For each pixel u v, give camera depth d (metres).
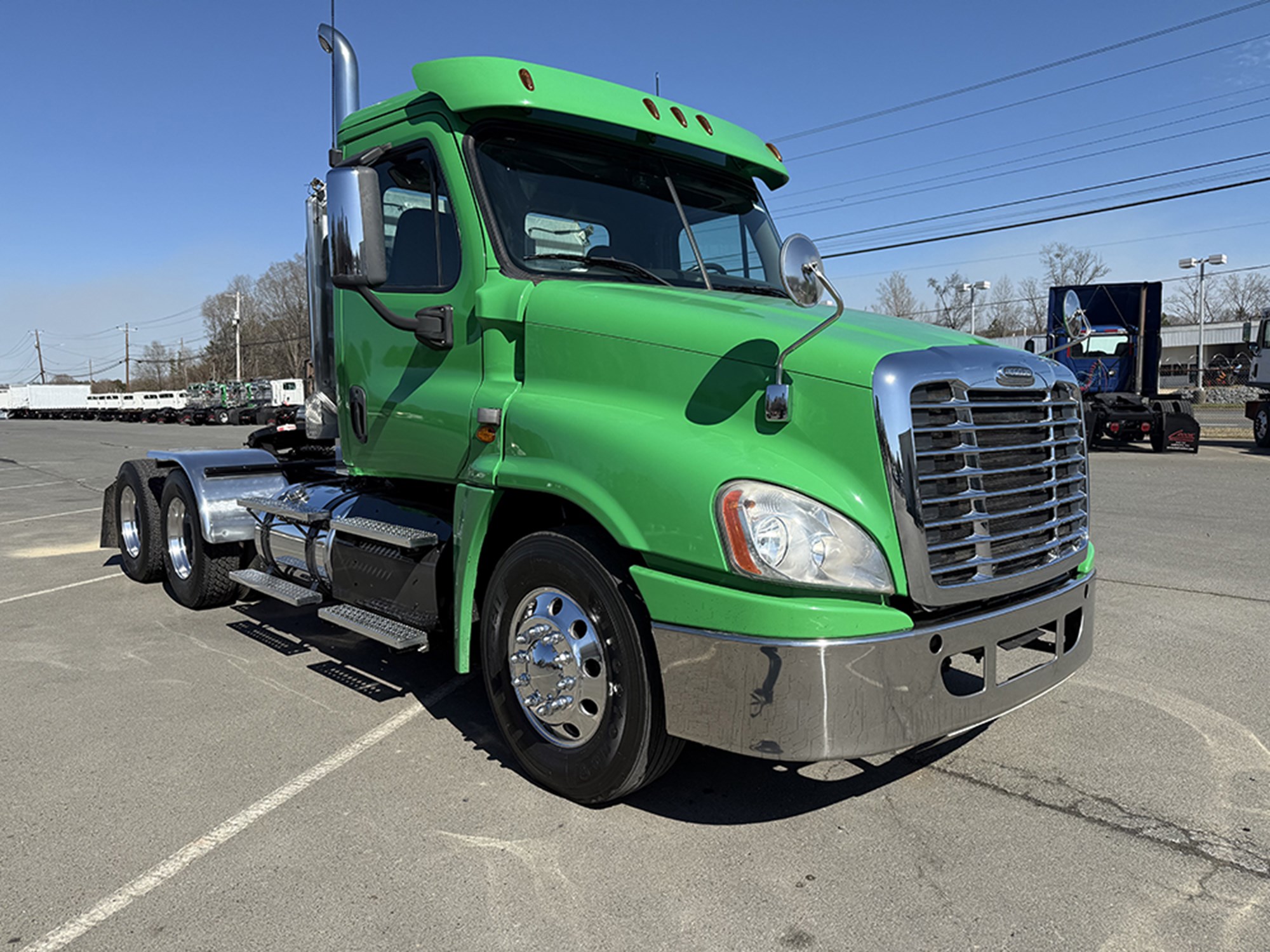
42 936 2.61
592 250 4.04
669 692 2.96
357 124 4.42
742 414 3.09
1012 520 3.20
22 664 5.19
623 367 3.37
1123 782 3.52
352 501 4.89
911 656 2.84
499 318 3.71
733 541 2.78
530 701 3.48
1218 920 2.62
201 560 6.15
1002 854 3.00
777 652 2.74
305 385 5.84
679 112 4.38
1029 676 3.26
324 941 2.57
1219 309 74.69
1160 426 18.14
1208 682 4.62
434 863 2.97
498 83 3.79
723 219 4.50
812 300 2.88
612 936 2.58
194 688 4.74
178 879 2.90
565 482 3.24
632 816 3.29
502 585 3.57
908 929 2.59
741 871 2.91
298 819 3.29
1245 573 7.04
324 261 5.43
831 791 3.48
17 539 9.87
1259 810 3.29
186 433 37.53
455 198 3.87
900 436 2.85
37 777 3.67
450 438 3.90
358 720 4.27
